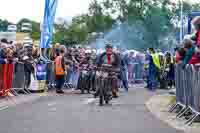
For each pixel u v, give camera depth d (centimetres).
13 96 1762
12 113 1264
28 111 1310
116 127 1029
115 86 1759
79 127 1023
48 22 2141
